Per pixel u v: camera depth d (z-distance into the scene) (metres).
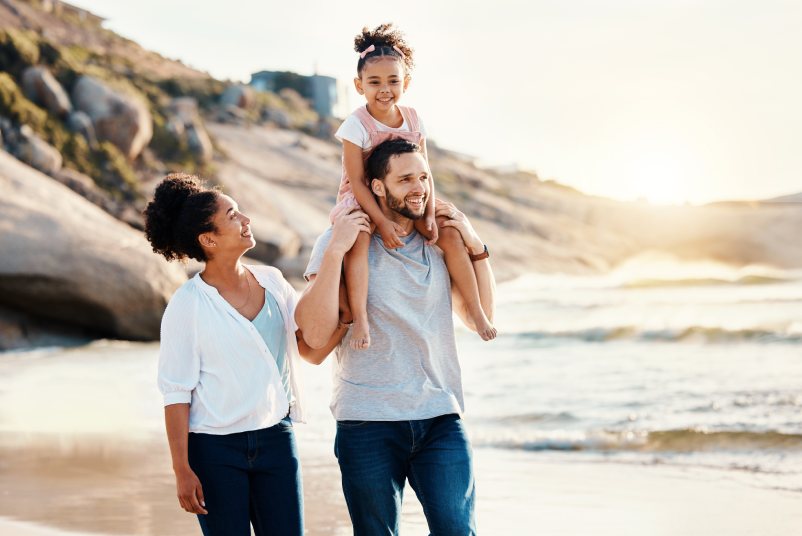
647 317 19.16
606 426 8.02
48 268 17.75
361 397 3.29
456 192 51.81
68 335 18.55
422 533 5.02
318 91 75.06
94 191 27.38
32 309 18.20
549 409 8.85
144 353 16.39
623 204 60.12
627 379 10.54
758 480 6.00
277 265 29.05
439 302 3.41
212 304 3.26
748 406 8.48
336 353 3.46
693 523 5.07
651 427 7.83
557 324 18.58
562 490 5.93
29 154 26.66
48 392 11.07
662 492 5.79
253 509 3.32
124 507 5.62
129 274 18.34
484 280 3.57
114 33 59.31
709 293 27.94
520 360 12.70
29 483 6.32
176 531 5.08
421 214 3.37
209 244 3.29
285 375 3.42
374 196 3.45
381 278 3.32
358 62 3.83
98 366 14.07
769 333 13.74
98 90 30.38
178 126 33.44
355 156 3.66
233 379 3.23
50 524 5.25
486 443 7.58
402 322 3.30
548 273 42.94
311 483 6.23
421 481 3.27
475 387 10.41
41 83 29.00
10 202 18.27
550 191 62.75
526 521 5.22
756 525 4.98
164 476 6.48
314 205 36.56
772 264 55.84
